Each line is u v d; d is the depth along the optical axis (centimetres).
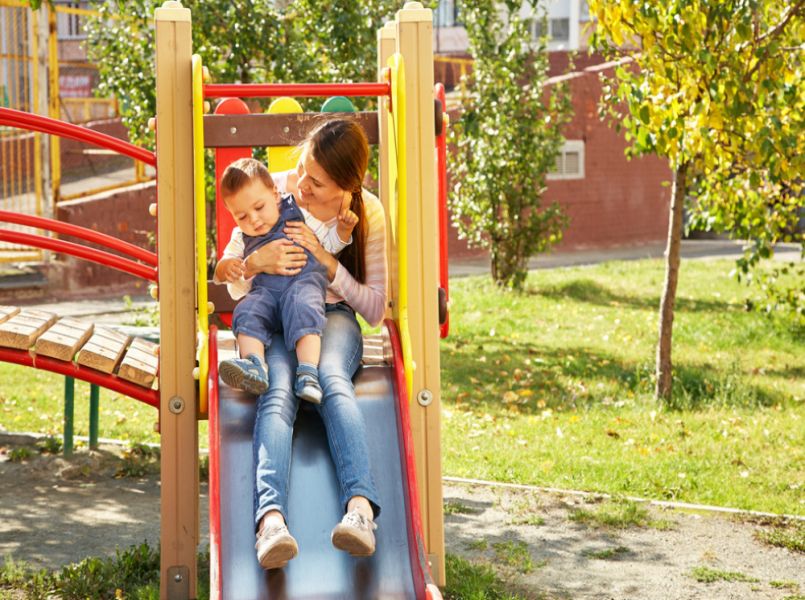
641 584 486
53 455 703
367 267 428
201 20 948
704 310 1368
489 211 1504
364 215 426
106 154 1795
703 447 734
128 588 464
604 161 2291
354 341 408
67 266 1505
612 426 794
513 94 1472
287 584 350
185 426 424
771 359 1045
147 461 699
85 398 906
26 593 456
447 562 495
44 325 520
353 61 995
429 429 437
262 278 405
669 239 862
